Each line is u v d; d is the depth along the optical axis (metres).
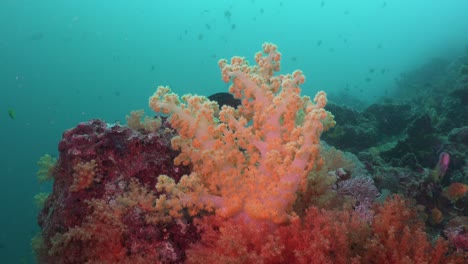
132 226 2.83
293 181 2.80
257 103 3.23
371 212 3.57
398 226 3.03
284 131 3.24
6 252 27.44
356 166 5.48
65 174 3.29
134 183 3.03
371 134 11.12
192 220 3.05
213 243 2.80
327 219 2.76
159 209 2.82
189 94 3.36
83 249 2.84
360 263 2.69
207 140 3.13
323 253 2.51
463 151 8.78
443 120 11.85
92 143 3.12
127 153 3.18
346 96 31.22
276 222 2.78
